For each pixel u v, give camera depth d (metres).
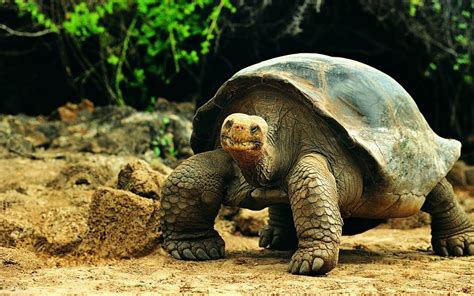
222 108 7.33
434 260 7.62
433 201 8.20
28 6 13.22
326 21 14.59
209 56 14.83
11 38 13.98
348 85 7.05
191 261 7.12
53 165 11.24
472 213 11.59
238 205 7.21
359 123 6.83
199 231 7.33
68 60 14.55
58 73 14.77
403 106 7.50
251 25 14.35
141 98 14.94
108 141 12.34
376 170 6.70
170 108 13.70
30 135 12.48
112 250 7.36
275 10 14.34
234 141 6.23
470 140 16.73
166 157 12.64
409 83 16.22
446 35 15.15
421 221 11.39
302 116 6.80
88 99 15.05
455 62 15.55
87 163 10.52
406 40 15.07
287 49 14.93
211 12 14.09
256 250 8.31
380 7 14.40
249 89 7.04
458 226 8.26
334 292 5.30
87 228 7.51
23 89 14.61
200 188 7.11
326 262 6.14
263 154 6.52
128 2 13.80
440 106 16.58
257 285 5.65
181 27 13.47
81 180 10.15
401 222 11.37
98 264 7.03
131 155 12.29
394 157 6.92
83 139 12.34
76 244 7.37
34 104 14.81
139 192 7.97
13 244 7.35
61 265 6.97
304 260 6.18
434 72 15.92
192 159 7.27
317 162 6.50
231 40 14.63
